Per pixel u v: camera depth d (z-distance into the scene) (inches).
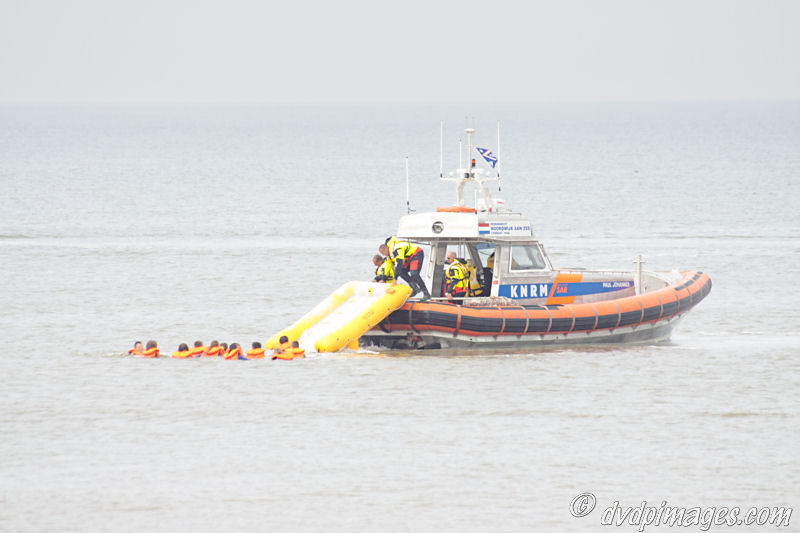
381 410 2600.9
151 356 3134.8
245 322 3823.8
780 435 2428.6
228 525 1947.6
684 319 3905.0
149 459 2271.2
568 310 3139.8
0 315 3924.7
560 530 1939.0
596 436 2420.0
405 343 3137.3
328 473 2193.7
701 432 2452.0
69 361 3105.3
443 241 3228.3
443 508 2025.1
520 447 2349.9
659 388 2807.6
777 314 4005.9
